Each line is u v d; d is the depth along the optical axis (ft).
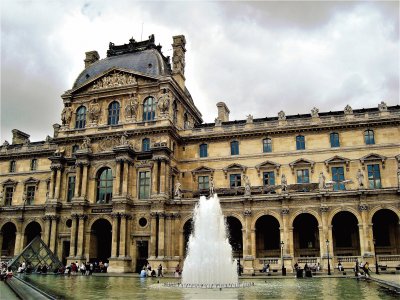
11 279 143.74
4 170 298.76
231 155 246.68
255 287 120.37
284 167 235.40
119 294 101.09
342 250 216.54
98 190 244.63
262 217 225.35
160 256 219.20
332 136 233.14
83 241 233.55
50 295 90.84
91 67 280.31
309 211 206.90
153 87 250.98
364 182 221.46
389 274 171.12
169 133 241.76
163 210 225.56
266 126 243.40
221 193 231.91
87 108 262.06
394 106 233.14
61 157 253.24
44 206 258.78
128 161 236.22
